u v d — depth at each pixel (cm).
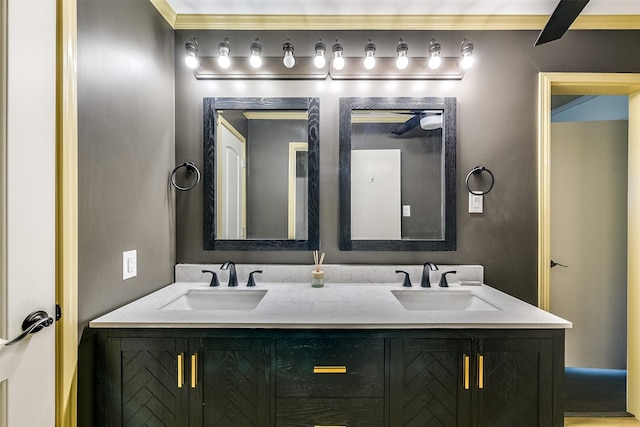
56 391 98
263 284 170
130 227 135
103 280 119
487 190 172
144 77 146
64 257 100
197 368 112
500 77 173
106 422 112
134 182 138
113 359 112
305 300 139
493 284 173
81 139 108
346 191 174
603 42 170
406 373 113
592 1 154
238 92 175
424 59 172
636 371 176
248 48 176
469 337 113
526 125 172
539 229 171
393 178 175
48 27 94
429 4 162
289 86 175
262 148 176
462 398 113
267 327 112
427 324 112
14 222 84
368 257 175
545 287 170
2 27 81
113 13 124
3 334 82
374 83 174
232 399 113
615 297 220
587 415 175
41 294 93
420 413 113
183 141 175
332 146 176
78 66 106
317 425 113
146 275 147
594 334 221
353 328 112
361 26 174
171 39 172
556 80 170
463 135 174
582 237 222
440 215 174
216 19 172
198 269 173
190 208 176
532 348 113
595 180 221
